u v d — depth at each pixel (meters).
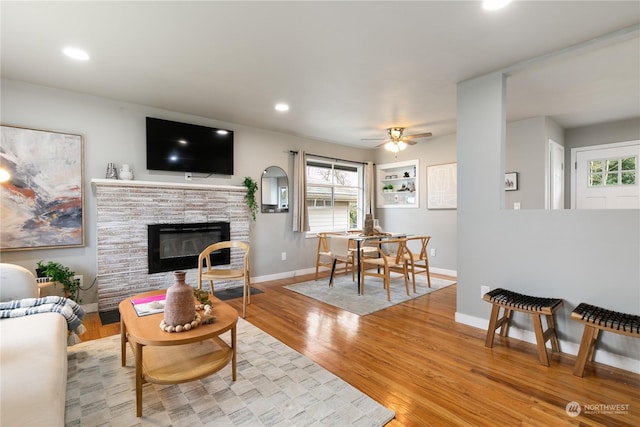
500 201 2.85
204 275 3.49
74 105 3.40
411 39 2.35
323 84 3.21
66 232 3.34
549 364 2.31
